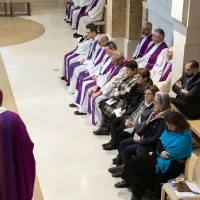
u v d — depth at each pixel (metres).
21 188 3.89
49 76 8.23
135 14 8.53
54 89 7.60
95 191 4.75
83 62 7.27
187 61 5.48
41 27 11.80
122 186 4.80
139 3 8.43
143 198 4.45
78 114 6.64
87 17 10.51
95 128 6.18
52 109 6.80
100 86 6.28
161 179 4.27
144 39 7.09
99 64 6.76
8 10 13.61
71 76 7.38
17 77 8.16
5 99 7.13
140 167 4.30
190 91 5.01
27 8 13.06
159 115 4.60
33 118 6.48
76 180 4.95
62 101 7.10
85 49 7.57
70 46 10.20
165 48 6.36
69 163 5.29
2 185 3.81
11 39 10.66
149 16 8.07
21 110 6.74
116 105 5.77
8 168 3.77
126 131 5.15
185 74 5.23
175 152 4.22
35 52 9.71
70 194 4.70
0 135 3.70
